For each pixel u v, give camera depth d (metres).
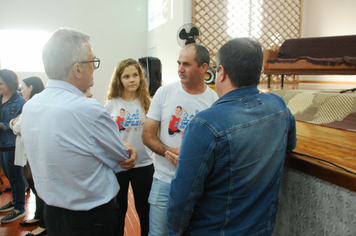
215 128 0.67
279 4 6.10
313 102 2.13
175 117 1.30
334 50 4.03
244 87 0.73
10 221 2.23
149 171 1.63
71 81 0.89
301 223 0.93
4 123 2.14
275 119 0.75
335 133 1.52
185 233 0.79
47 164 0.83
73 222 0.89
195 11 4.73
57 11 6.00
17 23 5.73
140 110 1.64
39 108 0.84
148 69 3.61
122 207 1.58
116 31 6.55
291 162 0.95
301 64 3.55
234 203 0.71
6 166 2.20
